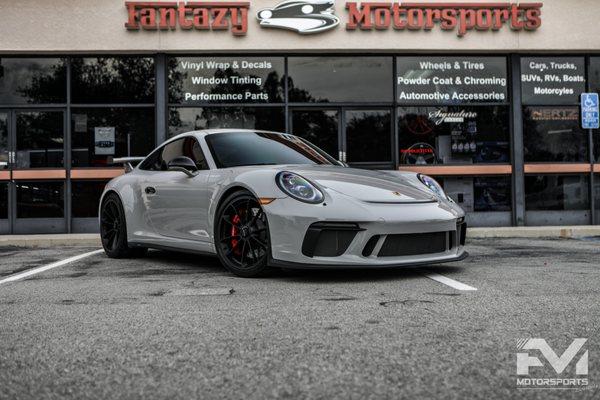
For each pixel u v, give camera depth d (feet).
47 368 6.51
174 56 30.04
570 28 30.32
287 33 29.48
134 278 13.34
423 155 30.68
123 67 29.86
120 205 17.79
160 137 29.60
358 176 13.62
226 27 29.12
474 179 30.76
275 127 30.35
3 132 29.60
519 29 30.17
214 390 5.69
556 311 9.02
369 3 29.43
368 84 30.58
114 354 7.00
